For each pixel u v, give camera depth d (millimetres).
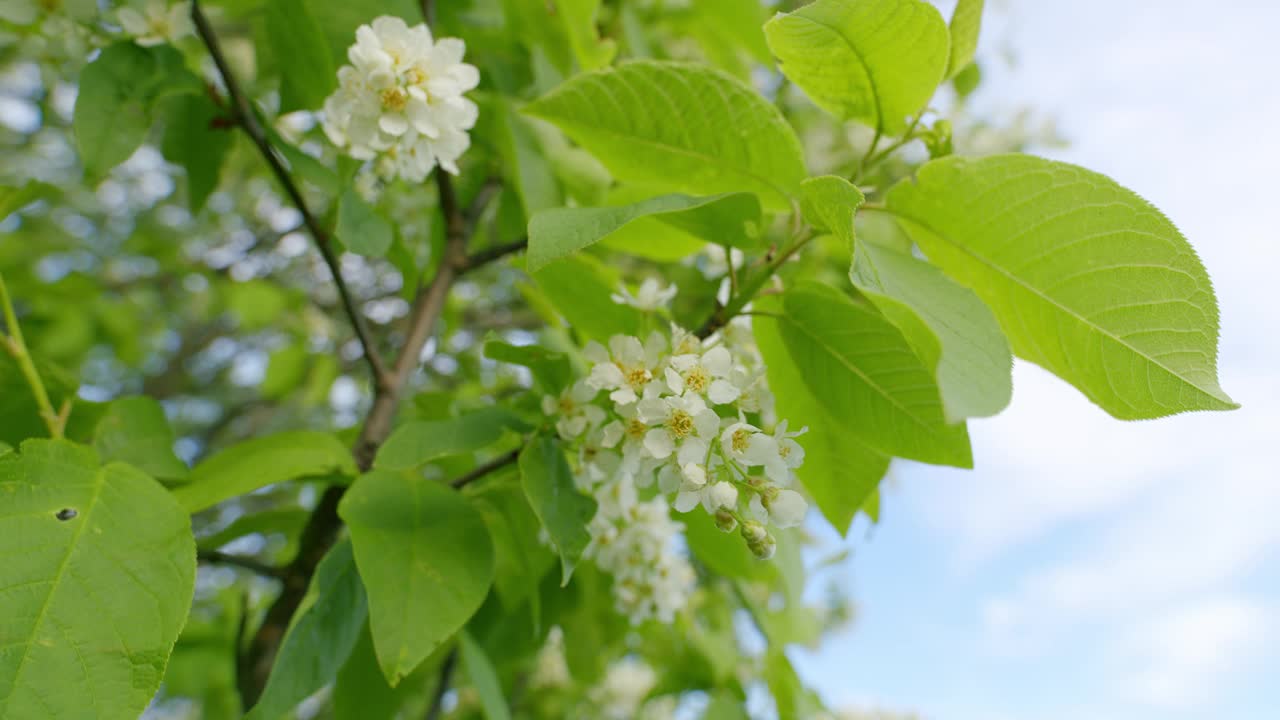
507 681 544
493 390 484
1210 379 324
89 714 292
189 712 759
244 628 395
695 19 560
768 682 481
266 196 834
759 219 346
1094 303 333
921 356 299
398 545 334
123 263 959
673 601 438
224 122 394
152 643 301
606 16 538
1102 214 327
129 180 894
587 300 373
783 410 373
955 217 343
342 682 407
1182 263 322
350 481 371
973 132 848
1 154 888
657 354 343
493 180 494
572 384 358
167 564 310
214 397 1110
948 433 345
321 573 348
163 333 938
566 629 488
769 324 365
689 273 497
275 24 417
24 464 312
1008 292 344
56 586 299
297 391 810
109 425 375
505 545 416
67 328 707
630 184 406
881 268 320
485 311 847
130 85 382
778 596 567
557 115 370
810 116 672
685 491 329
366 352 415
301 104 428
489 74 486
